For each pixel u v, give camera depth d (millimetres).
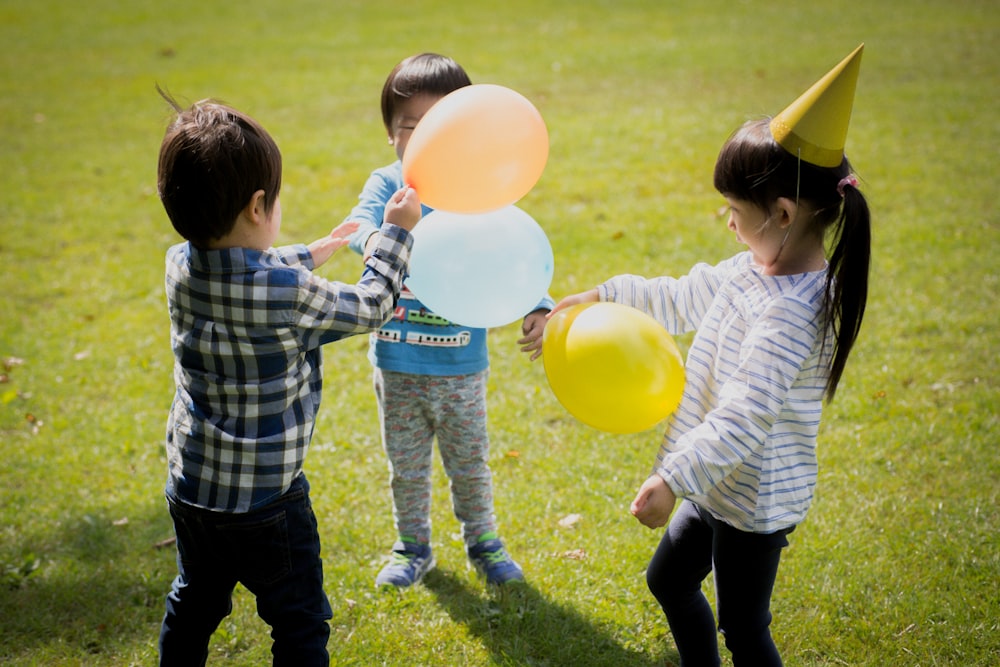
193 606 2193
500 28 13945
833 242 1997
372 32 13969
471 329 2828
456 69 2775
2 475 3689
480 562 3012
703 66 11133
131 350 4855
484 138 2162
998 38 11688
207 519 2055
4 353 4789
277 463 2035
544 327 2449
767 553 2061
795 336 1942
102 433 4016
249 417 2014
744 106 9312
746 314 2049
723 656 2633
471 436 2912
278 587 2119
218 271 1973
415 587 2951
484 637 2736
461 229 2355
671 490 1918
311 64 12102
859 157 7445
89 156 8547
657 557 2309
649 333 2076
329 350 4801
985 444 3645
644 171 7391
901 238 5789
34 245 6352
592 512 3344
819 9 14195
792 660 2592
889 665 2551
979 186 6691
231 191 1936
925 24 12773
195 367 2037
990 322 4680
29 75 11953
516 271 2344
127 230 6668
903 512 3230
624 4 15352
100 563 3139
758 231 2021
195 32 14422
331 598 2914
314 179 7609
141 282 5750
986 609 2725
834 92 1896
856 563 2965
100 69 12203
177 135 1952
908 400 4023
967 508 3234
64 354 4793
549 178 7289
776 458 2016
